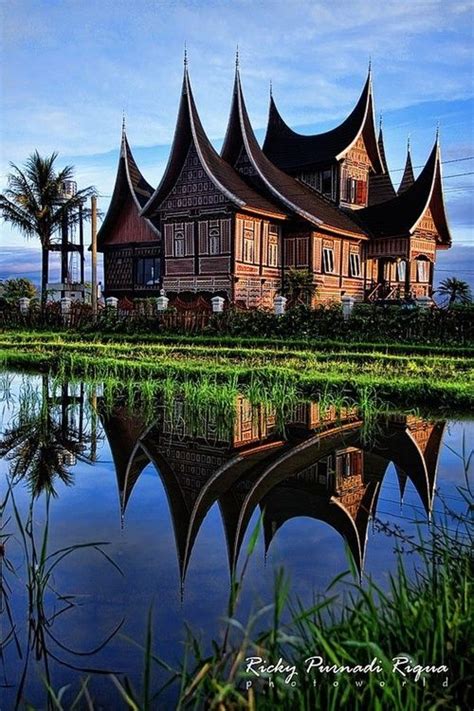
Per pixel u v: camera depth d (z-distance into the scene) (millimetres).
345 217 32031
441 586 2996
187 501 5668
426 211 32250
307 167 33125
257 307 22609
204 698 2477
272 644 2379
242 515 5258
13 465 7109
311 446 7852
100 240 34156
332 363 14664
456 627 2564
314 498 5707
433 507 5301
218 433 8805
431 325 18375
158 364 14867
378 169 35219
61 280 35062
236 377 12531
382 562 4176
